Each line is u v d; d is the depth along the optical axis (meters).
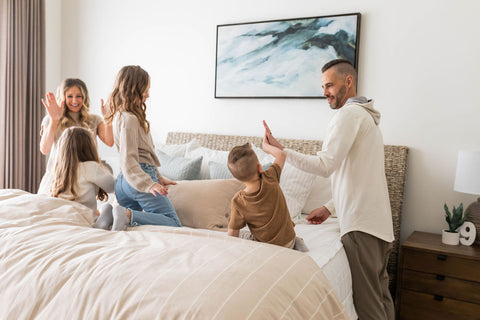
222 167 2.66
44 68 3.71
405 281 2.36
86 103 2.79
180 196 2.34
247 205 1.64
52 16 3.93
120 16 3.78
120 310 1.12
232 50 3.25
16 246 1.46
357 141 1.94
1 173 3.42
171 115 3.60
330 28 2.88
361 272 1.89
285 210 1.68
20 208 1.79
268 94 3.12
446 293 2.25
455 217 2.41
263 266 1.30
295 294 1.24
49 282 1.26
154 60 3.65
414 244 2.37
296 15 3.03
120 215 1.81
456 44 2.57
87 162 2.06
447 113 2.61
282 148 1.84
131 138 1.94
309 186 2.62
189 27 3.48
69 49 4.02
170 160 2.88
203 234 1.67
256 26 3.14
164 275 1.20
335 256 1.80
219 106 3.37
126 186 2.08
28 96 3.61
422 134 2.68
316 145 2.90
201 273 1.20
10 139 3.45
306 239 1.98
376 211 1.92
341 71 2.08
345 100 2.12
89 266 1.29
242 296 1.12
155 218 1.99
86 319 1.13
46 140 2.54
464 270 2.20
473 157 2.24
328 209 2.30
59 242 1.47
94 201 2.09
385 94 2.77
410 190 2.73
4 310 1.26
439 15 2.60
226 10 3.30
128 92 2.00
